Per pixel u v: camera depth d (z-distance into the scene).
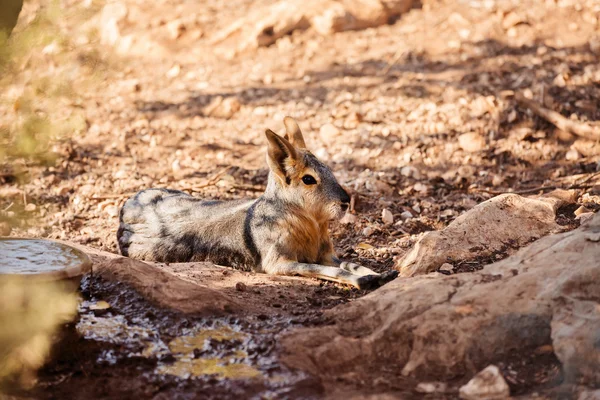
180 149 18.08
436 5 25.50
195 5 26.64
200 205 12.23
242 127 19.39
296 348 7.56
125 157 17.61
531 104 17.77
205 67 23.48
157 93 21.84
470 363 7.23
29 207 14.26
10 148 7.61
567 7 24.00
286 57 23.52
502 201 11.11
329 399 6.79
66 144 17.36
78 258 7.55
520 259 8.23
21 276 6.84
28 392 7.00
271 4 25.84
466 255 10.16
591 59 21.09
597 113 17.92
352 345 7.54
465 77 20.69
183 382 7.13
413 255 10.38
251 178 16.09
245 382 7.07
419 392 6.92
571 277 7.42
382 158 16.94
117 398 6.92
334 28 24.44
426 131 17.97
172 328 8.14
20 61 7.75
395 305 7.96
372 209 14.07
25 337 7.21
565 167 15.66
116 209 14.30
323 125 18.56
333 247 12.18
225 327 8.19
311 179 11.16
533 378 6.94
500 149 16.69
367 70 22.06
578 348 6.79
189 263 10.89
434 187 15.20
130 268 8.98
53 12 7.83
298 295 9.64
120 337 7.91
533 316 7.32
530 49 22.11
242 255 11.50
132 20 25.61
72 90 8.28
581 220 11.18
